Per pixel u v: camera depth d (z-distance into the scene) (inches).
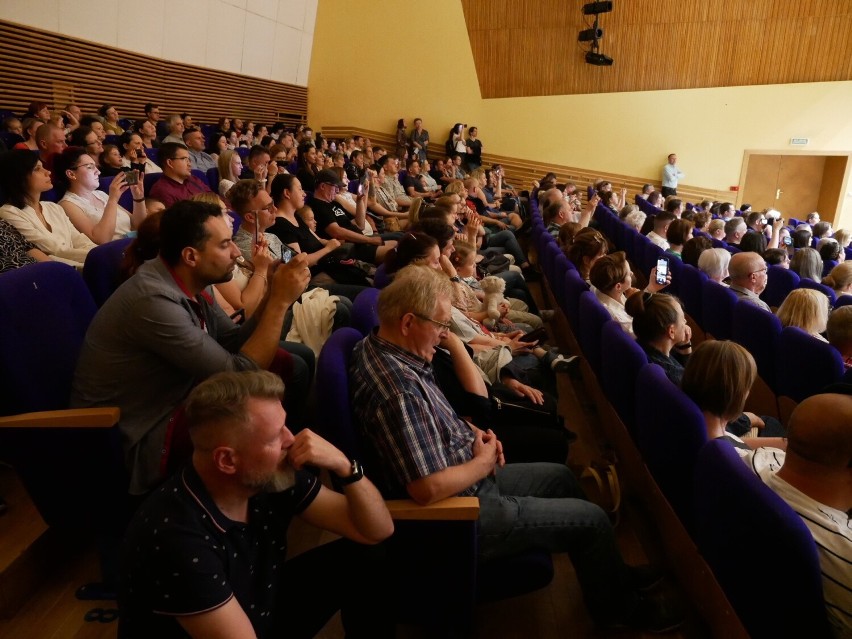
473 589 50.0
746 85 378.0
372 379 49.7
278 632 47.5
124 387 55.1
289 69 393.4
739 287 120.1
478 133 411.5
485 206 258.5
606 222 244.1
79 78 253.0
